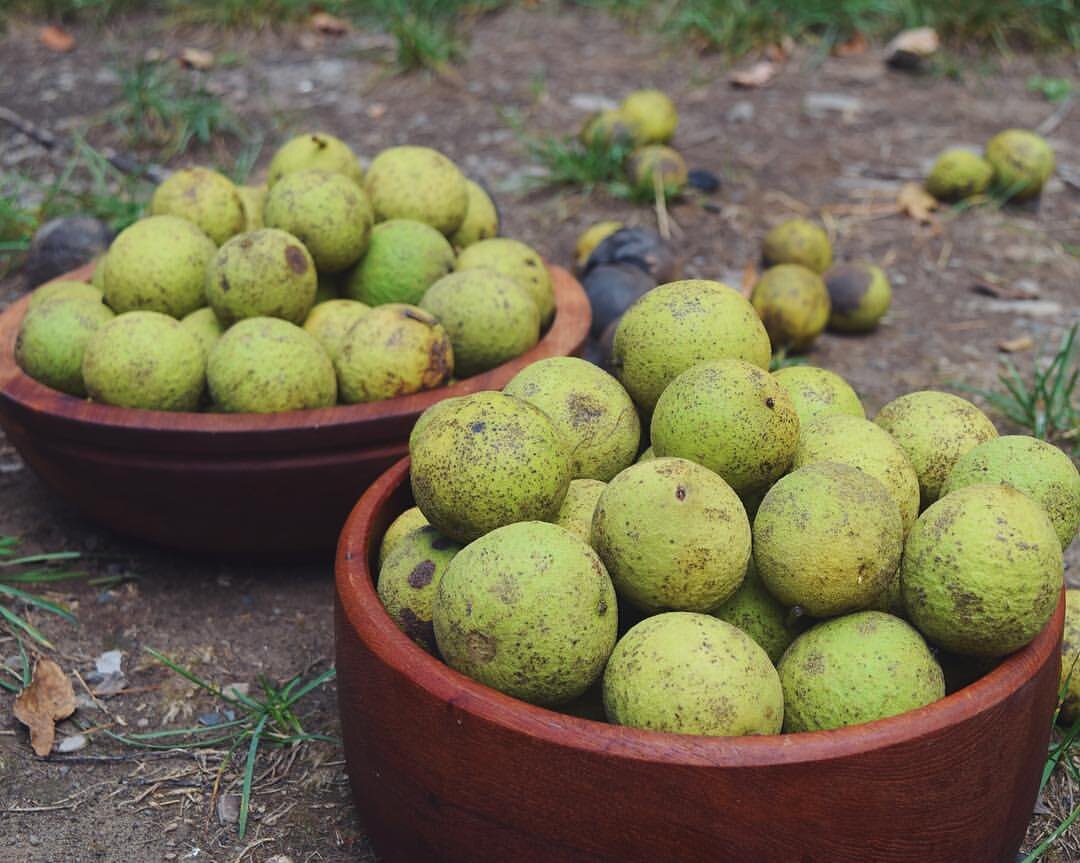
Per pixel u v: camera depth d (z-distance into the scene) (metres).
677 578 0.54
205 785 0.66
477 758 0.52
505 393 0.61
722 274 1.16
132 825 0.63
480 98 1.54
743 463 0.57
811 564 0.54
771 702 0.53
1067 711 0.66
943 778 0.51
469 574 0.53
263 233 0.75
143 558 0.80
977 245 1.23
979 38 1.70
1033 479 0.58
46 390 0.73
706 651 0.52
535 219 1.27
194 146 1.40
